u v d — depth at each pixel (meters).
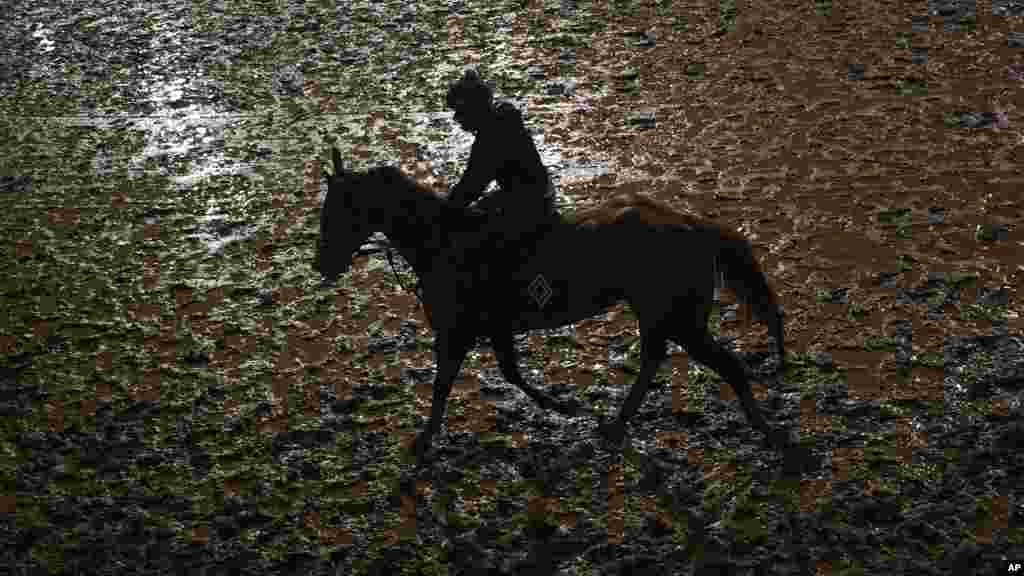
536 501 5.87
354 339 7.54
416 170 9.85
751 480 5.87
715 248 5.75
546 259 5.75
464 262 5.82
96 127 11.48
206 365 7.37
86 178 10.34
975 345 6.82
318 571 5.52
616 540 5.54
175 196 9.85
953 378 6.54
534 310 5.84
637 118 10.52
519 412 6.61
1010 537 5.32
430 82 11.82
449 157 10.06
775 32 12.36
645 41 12.41
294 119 11.25
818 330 7.13
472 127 5.55
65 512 6.06
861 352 6.87
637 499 5.81
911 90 10.56
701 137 10.04
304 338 7.60
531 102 11.07
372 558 5.58
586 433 6.36
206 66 12.86
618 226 5.75
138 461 6.45
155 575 5.56
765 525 5.54
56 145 11.12
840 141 9.69
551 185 5.80
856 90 10.68
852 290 7.51
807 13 12.84
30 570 5.63
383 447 6.42
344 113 11.27
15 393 7.18
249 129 11.12
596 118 10.62
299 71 12.47
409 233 5.87
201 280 8.45
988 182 8.77
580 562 5.42
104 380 7.27
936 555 5.25
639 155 9.80
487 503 5.89
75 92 12.45
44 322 8.01
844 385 6.57
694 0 13.62
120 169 10.48
